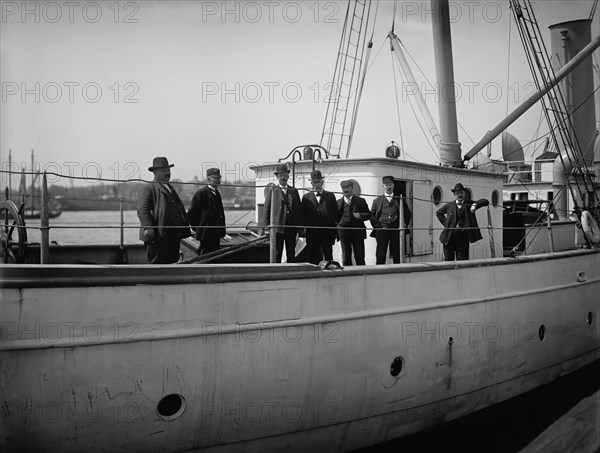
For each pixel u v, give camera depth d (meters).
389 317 7.10
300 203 8.09
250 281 6.04
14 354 5.15
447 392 7.93
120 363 5.45
